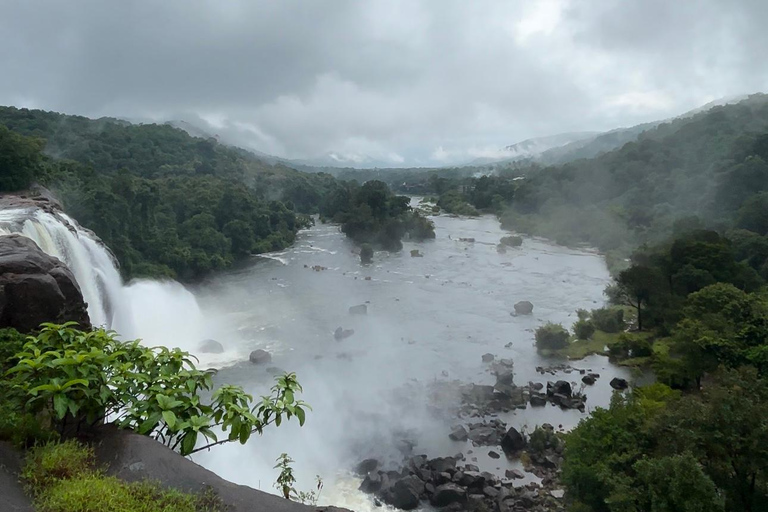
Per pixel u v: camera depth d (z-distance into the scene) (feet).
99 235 188.14
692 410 65.05
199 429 25.71
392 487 86.99
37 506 21.58
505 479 92.02
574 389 129.18
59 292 62.23
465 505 84.64
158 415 25.90
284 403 28.27
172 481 24.20
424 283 233.14
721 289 131.75
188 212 284.00
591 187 394.32
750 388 70.49
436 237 358.02
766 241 203.41
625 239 294.87
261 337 164.04
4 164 140.26
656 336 157.79
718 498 54.90
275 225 336.90
